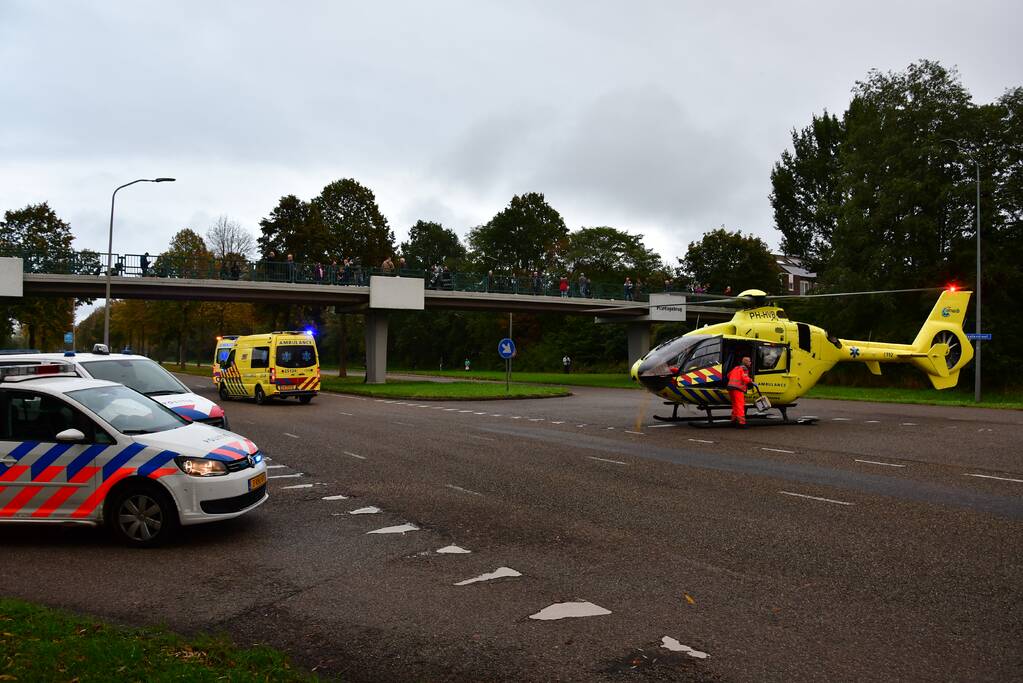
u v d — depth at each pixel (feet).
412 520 26.73
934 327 85.35
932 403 89.45
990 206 128.16
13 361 38.47
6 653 13.53
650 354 63.31
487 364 304.91
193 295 126.21
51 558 21.98
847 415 72.64
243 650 14.55
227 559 21.81
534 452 44.60
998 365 123.85
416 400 97.81
